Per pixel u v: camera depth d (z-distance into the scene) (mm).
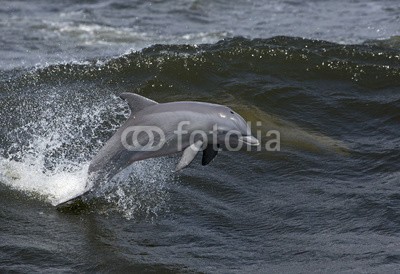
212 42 70438
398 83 58844
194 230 40312
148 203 42969
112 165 39969
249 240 39375
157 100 55812
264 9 83125
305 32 74125
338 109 55000
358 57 62406
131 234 39875
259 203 43312
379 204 42438
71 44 71000
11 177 45250
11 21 77875
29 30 75000
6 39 71938
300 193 44344
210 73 59156
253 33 74000
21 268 36531
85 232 39938
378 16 79750
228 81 58312
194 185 45031
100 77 58656
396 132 51875
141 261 37125
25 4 84562
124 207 42531
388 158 47906
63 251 38094
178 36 73312
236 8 83500
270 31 74750
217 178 45906
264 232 40188
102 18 79500
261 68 60250
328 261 37000
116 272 36375
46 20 78438
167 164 46969
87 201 42875
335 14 81000
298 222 41125
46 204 42688
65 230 40094
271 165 47531
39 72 59312
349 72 60094
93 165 40312
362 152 48906
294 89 57406
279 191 44719
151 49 62844
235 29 75688
